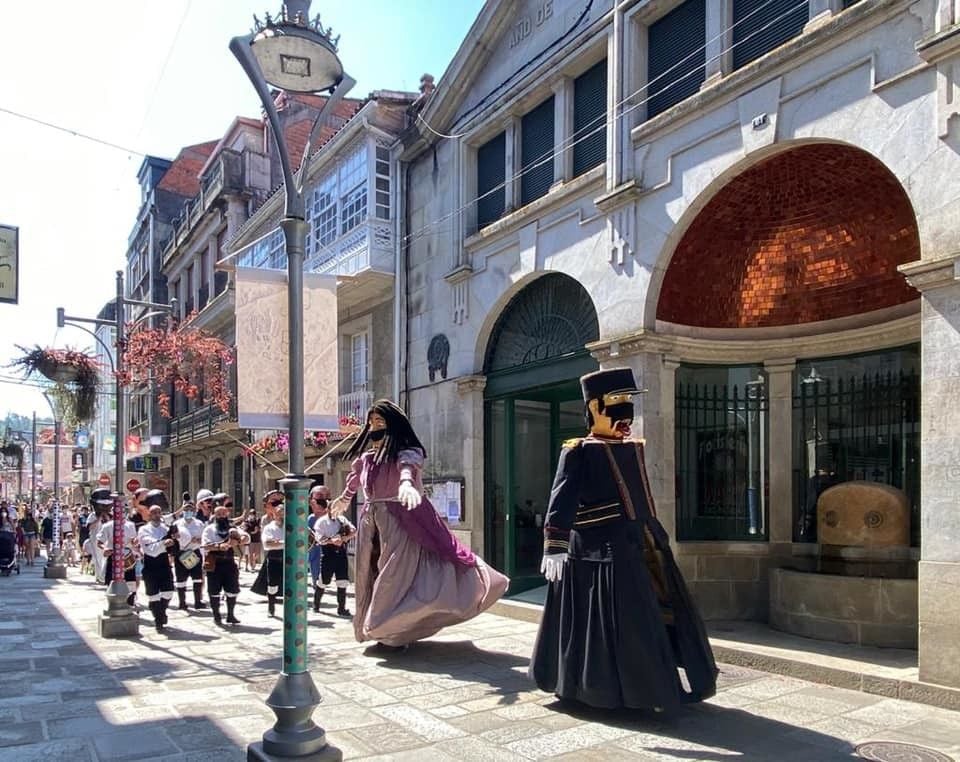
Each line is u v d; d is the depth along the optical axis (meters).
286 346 4.61
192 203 27.30
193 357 12.91
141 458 32.66
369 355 14.71
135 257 35.06
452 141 12.05
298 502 4.23
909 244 7.51
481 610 7.27
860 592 6.95
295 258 4.44
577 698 5.06
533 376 10.45
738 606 8.62
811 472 8.59
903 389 7.83
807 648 6.77
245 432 20.73
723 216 8.15
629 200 8.56
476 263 11.41
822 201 7.85
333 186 14.90
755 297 8.82
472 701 5.64
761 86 7.22
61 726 5.07
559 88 10.06
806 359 8.66
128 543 10.32
